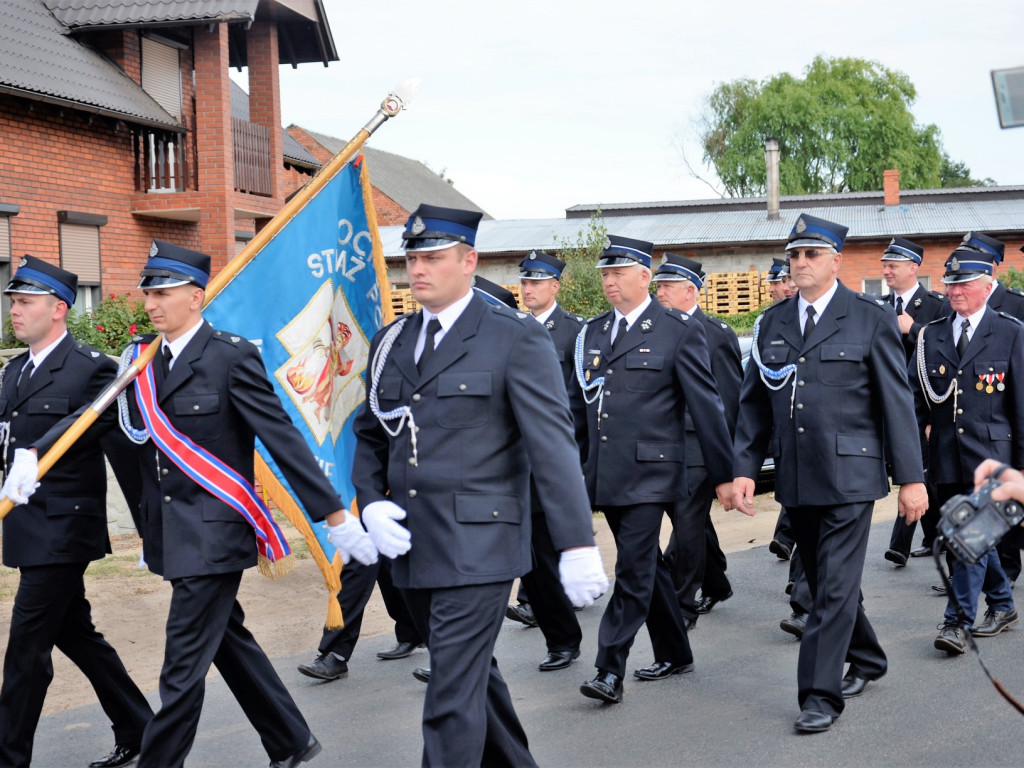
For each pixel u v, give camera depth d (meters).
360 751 5.04
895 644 6.49
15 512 4.68
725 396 7.42
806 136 52.00
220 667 4.49
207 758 5.04
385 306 5.75
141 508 4.46
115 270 17.02
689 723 5.25
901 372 5.29
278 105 19.48
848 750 4.83
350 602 6.16
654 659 6.27
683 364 5.75
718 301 28.38
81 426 4.41
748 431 5.61
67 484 4.73
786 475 5.35
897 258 8.95
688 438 6.92
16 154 15.14
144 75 17.95
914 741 4.91
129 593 8.24
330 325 5.53
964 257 6.66
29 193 15.37
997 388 6.56
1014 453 6.57
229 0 17.23
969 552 2.69
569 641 6.32
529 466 4.02
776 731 5.10
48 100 14.95
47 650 4.69
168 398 4.32
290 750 4.53
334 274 5.55
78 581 4.76
